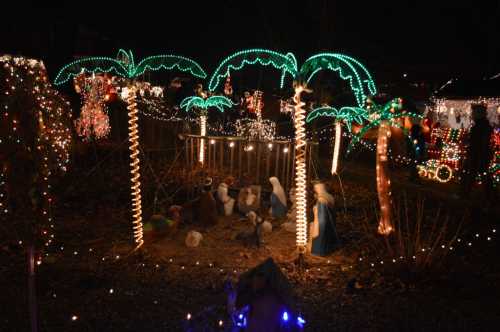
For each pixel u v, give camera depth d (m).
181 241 8.31
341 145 20.47
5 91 6.44
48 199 7.36
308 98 19.39
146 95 21.34
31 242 6.50
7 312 5.54
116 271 6.86
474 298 6.29
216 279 6.67
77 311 5.64
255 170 13.46
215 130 19.02
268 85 26.83
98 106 17.34
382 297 6.24
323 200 7.79
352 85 7.32
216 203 9.96
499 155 12.97
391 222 8.55
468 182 11.91
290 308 4.29
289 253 7.80
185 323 5.41
